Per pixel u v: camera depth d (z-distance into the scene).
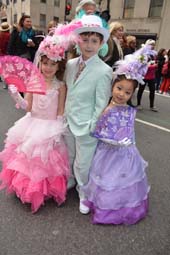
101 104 2.05
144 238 2.01
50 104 2.20
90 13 2.72
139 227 2.12
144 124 4.82
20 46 5.30
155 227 2.13
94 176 2.18
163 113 5.77
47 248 1.85
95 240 1.95
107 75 2.03
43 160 2.12
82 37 1.99
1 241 1.88
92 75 2.04
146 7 16.58
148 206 2.38
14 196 2.37
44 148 2.14
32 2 26.36
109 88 2.08
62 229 2.03
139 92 6.01
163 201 2.48
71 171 2.40
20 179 2.17
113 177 2.14
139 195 2.20
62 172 2.22
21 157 2.17
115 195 2.11
